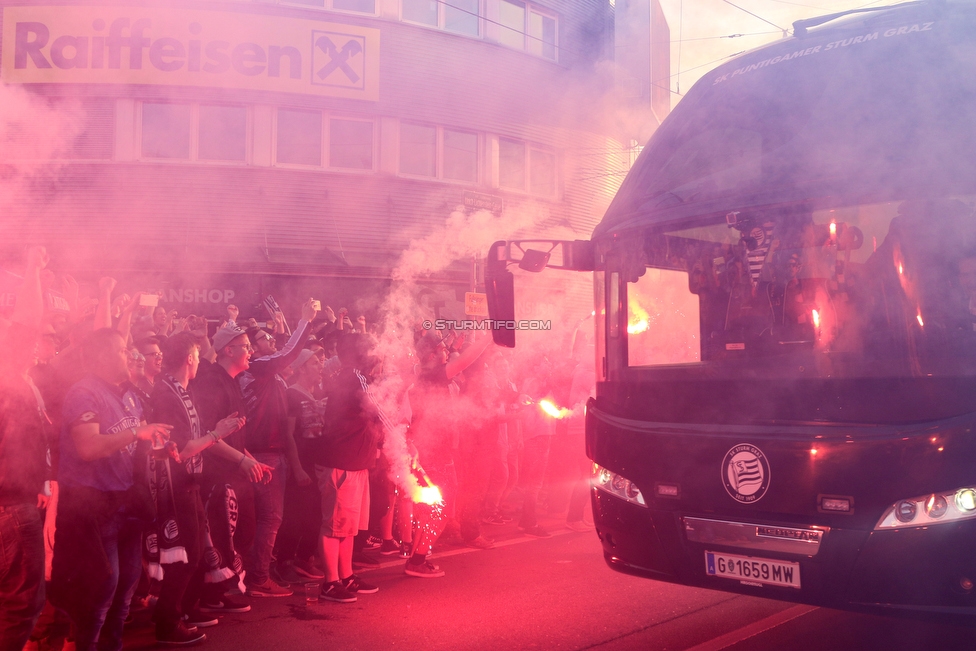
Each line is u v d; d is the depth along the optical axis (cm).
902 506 337
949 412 339
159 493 428
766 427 376
